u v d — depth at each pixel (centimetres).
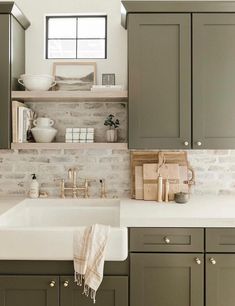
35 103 254
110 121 245
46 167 256
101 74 255
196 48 216
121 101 251
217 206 217
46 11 254
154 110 218
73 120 255
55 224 237
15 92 221
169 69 217
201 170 254
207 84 217
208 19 215
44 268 188
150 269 191
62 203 243
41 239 175
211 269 190
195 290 190
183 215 194
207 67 217
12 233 175
